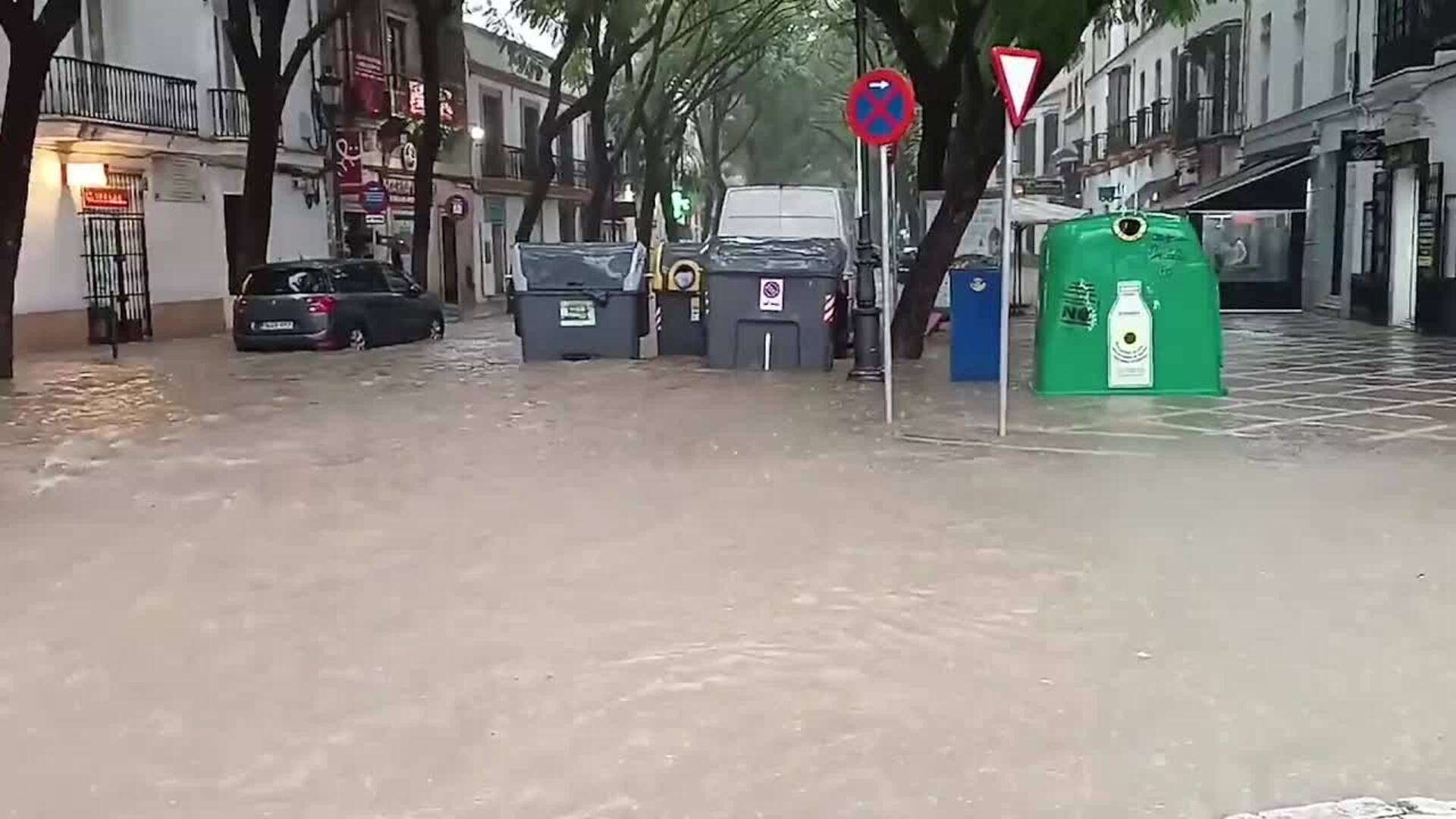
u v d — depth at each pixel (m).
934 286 16.80
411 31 35.19
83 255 23.25
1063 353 12.63
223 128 26.59
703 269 16.98
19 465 9.69
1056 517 7.44
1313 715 4.51
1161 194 37.69
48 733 4.50
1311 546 6.71
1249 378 14.01
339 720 4.58
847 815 3.82
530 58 43.38
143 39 24.84
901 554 6.67
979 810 3.85
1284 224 27.28
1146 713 4.55
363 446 10.43
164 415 12.54
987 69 18.98
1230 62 32.16
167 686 4.93
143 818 3.87
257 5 22.02
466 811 3.88
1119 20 20.38
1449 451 9.31
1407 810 3.74
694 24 34.12
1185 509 7.59
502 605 5.91
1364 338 19.44
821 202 20.56
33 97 15.81
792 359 15.80
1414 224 21.55
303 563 6.70
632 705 4.68
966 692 4.76
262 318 20.61
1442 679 4.82
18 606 5.99
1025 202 29.30
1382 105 21.47
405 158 34.44
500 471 9.20
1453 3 19.20
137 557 6.85
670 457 9.66
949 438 10.24
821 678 4.93
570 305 17.61
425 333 23.30
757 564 6.53
